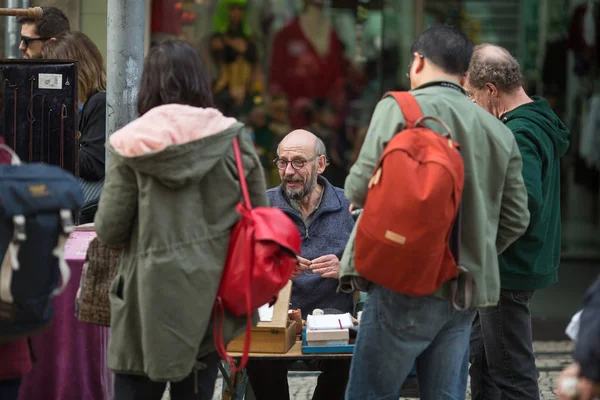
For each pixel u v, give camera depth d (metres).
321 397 9.88
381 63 20.89
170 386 7.62
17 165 7.04
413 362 7.66
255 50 20.23
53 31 12.54
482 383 10.04
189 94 7.42
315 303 9.95
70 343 9.40
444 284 7.50
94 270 7.90
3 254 6.86
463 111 7.62
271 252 7.18
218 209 7.26
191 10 19.52
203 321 7.13
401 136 7.19
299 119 20.48
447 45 7.80
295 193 9.95
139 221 7.13
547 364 14.11
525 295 9.32
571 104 23.00
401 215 7.00
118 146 6.98
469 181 7.53
